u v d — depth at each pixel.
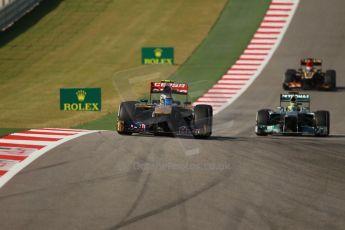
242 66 129.00
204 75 122.38
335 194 39.41
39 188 39.78
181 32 152.12
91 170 44.56
